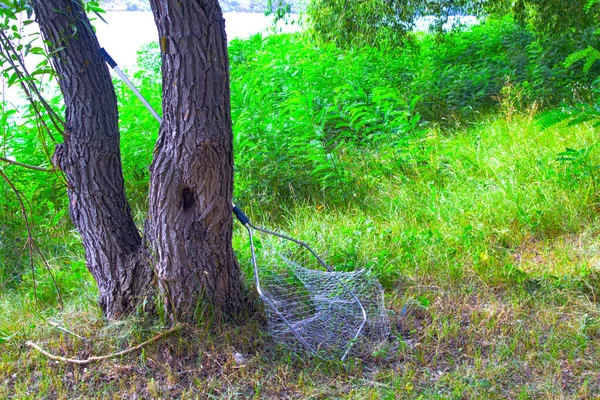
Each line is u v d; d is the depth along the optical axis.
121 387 3.08
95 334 3.49
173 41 3.06
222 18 3.15
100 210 3.52
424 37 11.07
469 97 8.12
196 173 3.22
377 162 6.16
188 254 3.37
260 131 6.00
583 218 4.70
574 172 5.15
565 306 3.64
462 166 5.91
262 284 3.91
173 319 3.44
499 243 4.55
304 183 5.83
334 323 3.57
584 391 2.89
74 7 3.37
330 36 9.09
